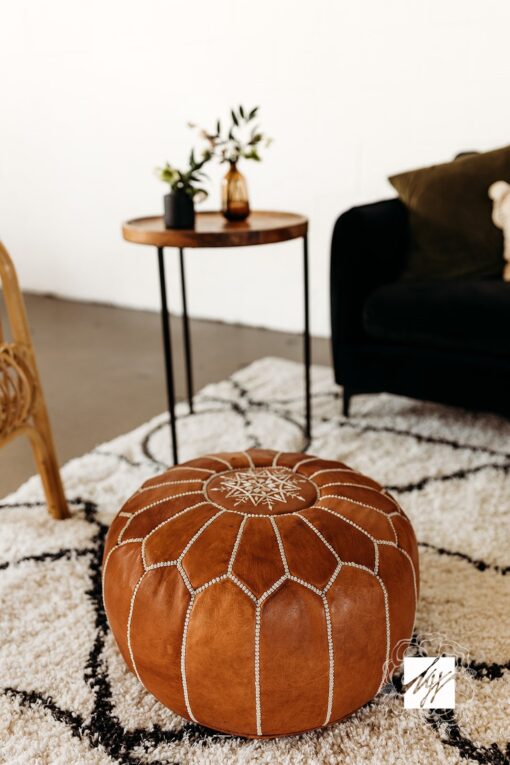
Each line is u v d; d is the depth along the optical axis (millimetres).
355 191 2830
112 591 948
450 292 1817
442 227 2006
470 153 2191
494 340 1696
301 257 3035
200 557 885
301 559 876
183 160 3201
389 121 2668
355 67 2664
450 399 1850
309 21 2695
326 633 846
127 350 2895
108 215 3533
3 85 3607
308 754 918
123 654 958
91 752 928
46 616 1205
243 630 831
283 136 2910
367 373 1975
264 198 3055
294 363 2666
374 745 932
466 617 1176
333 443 1900
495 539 1411
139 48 3131
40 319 3428
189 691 873
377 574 906
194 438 1955
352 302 1937
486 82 2441
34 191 3736
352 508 990
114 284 3660
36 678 1063
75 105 3420
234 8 2834
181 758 918
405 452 1833
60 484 1512
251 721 874
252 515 950
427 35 2490
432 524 1470
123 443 1929
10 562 1356
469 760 903
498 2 2328
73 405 2289
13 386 1357
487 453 1813
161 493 1041
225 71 2949
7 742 948
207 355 2822
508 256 1927
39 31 3377
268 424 2047
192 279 3367
